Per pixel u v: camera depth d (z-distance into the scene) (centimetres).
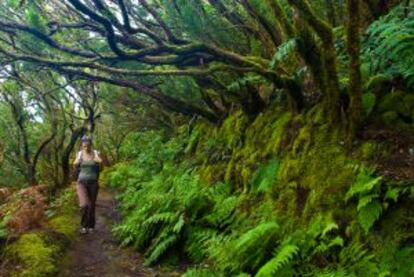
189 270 606
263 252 590
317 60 616
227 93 888
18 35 729
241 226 691
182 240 755
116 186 1614
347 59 696
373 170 544
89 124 1591
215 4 862
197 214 783
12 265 734
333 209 564
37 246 769
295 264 541
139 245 805
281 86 719
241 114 948
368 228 496
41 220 940
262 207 674
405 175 520
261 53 892
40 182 1625
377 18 664
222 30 876
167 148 1352
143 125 1683
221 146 967
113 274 700
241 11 933
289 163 677
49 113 1515
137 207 1022
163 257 743
